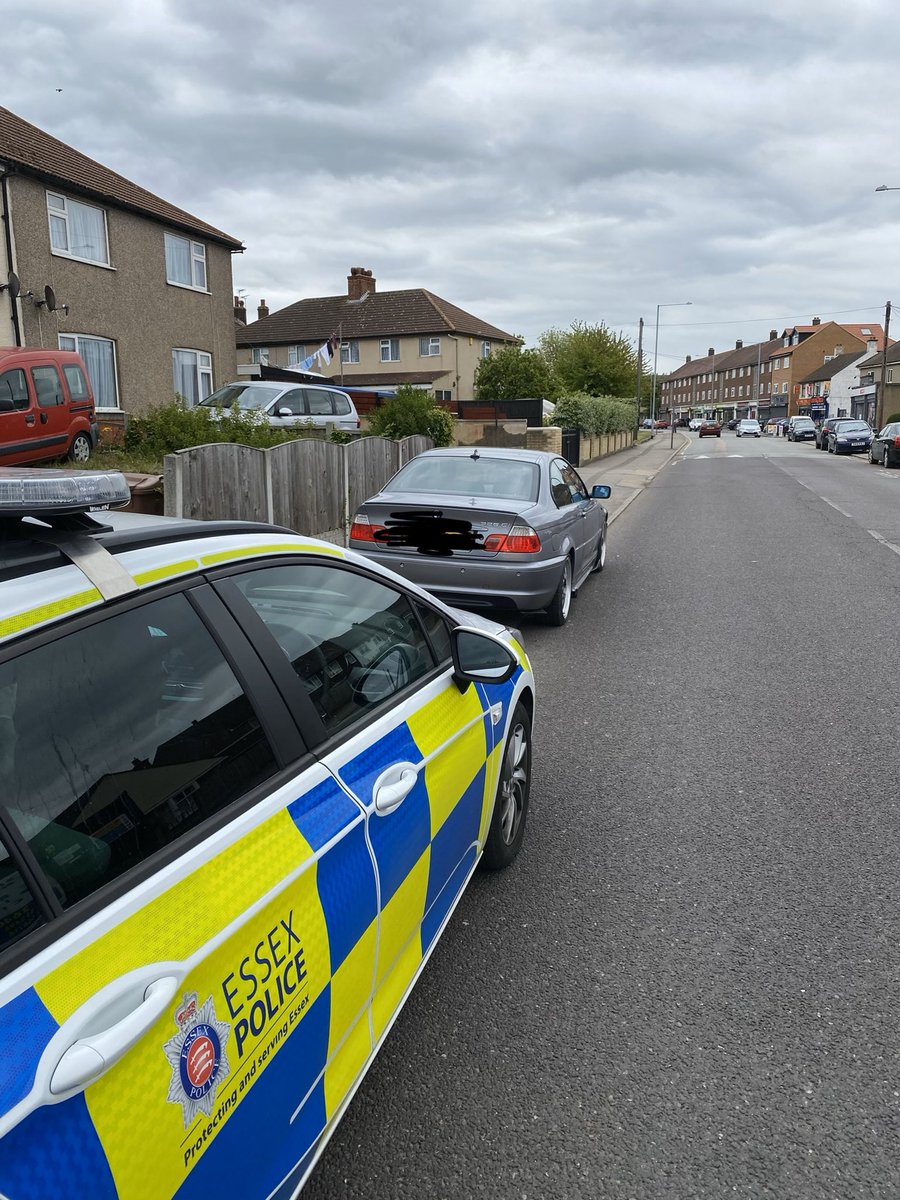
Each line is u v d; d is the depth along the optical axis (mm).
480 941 3326
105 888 1502
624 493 22719
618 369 58906
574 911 3529
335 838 2035
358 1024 2197
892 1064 2709
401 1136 2430
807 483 25562
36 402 13484
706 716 5785
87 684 1630
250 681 2023
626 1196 2256
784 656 7188
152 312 22219
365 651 2594
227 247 25172
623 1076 2656
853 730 5512
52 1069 1237
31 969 1312
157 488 8305
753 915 3500
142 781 1666
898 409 63531
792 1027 2869
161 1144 1421
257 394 17703
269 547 2291
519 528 7227
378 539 7469
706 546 13375
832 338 112688
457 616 3613
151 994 1417
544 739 5395
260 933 1725
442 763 2754
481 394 45438
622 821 4305
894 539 13734
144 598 1811
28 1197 1177
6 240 17859
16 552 1626
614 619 8531
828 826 4242
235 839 1782
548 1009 2953
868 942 3324
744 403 132875
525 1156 2371
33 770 1479
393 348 48719
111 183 21406
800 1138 2430
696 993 3035
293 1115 1840
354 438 16719
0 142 18359
